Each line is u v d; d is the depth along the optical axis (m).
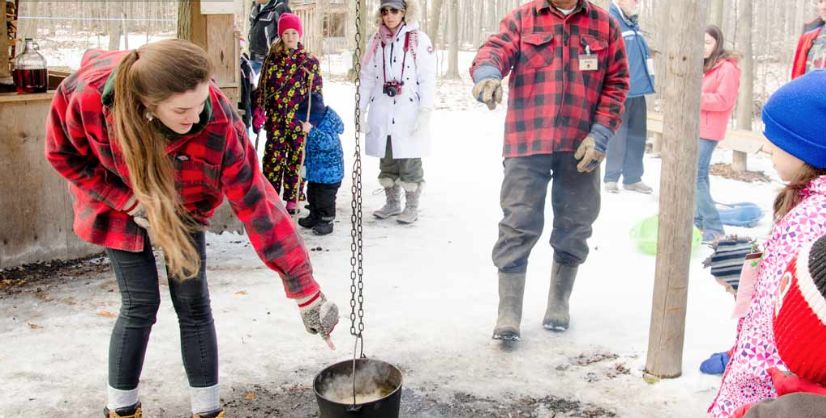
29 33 11.03
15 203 5.06
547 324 4.25
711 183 8.09
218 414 3.01
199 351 2.95
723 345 4.01
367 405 2.61
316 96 6.06
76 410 3.37
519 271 4.07
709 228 6.03
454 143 10.37
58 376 3.66
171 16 12.88
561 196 4.11
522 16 3.97
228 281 5.01
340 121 6.14
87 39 12.40
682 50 3.39
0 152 4.96
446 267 5.37
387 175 6.52
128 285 2.85
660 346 3.64
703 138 5.92
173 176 2.57
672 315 3.60
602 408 3.43
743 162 8.55
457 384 3.66
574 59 3.89
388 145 6.42
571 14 3.88
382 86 6.30
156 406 3.43
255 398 3.53
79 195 2.79
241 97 6.22
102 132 2.52
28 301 4.58
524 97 3.96
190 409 3.41
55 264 5.25
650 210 6.99
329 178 6.03
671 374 3.65
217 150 2.60
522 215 3.97
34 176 5.14
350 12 22.23
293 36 6.00
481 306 4.64
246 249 5.73
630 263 5.47
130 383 2.92
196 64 2.36
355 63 3.18
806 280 1.40
